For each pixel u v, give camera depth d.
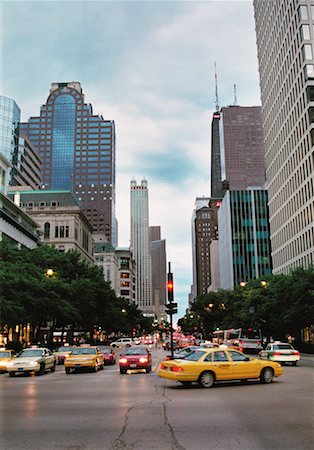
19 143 147.62
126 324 94.50
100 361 30.00
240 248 132.00
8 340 56.09
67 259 55.00
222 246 147.75
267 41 97.69
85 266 60.03
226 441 8.50
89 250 115.00
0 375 26.95
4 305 35.12
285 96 83.75
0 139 132.12
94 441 8.62
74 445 8.34
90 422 10.48
